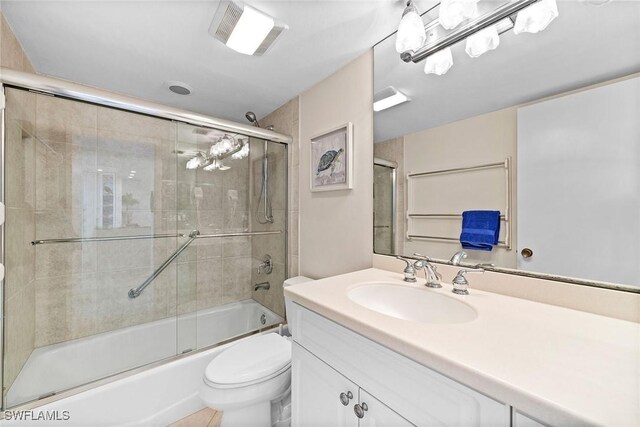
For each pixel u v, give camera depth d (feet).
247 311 7.43
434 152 3.70
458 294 3.02
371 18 3.87
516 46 2.92
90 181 5.57
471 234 3.30
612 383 1.45
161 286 6.39
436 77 3.66
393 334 2.04
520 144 2.88
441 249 3.64
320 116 5.73
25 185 4.54
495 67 3.09
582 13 2.50
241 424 3.85
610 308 2.35
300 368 3.14
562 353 1.77
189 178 6.65
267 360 4.23
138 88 6.02
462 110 3.39
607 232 2.34
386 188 4.38
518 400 1.40
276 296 6.92
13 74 3.68
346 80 5.08
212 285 7.06
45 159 5.04
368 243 4.72
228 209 7.23
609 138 2.33
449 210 3.53
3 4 3.55
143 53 4.70
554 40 2.65
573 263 2.54
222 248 7.19
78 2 3.55
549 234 2.68
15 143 4.12
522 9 2.87
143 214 6.15
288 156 6.68
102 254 5.75
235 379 3.76
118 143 5.76
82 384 4.33
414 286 3.37
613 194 2.30
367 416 2.28
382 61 4.35
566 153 2.56
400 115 4.13
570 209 2.54
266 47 4.42
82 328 5.54
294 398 3.26
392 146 4.26
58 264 5.31
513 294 2.95
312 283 3.53
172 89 6.07
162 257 6.40
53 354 5.06
